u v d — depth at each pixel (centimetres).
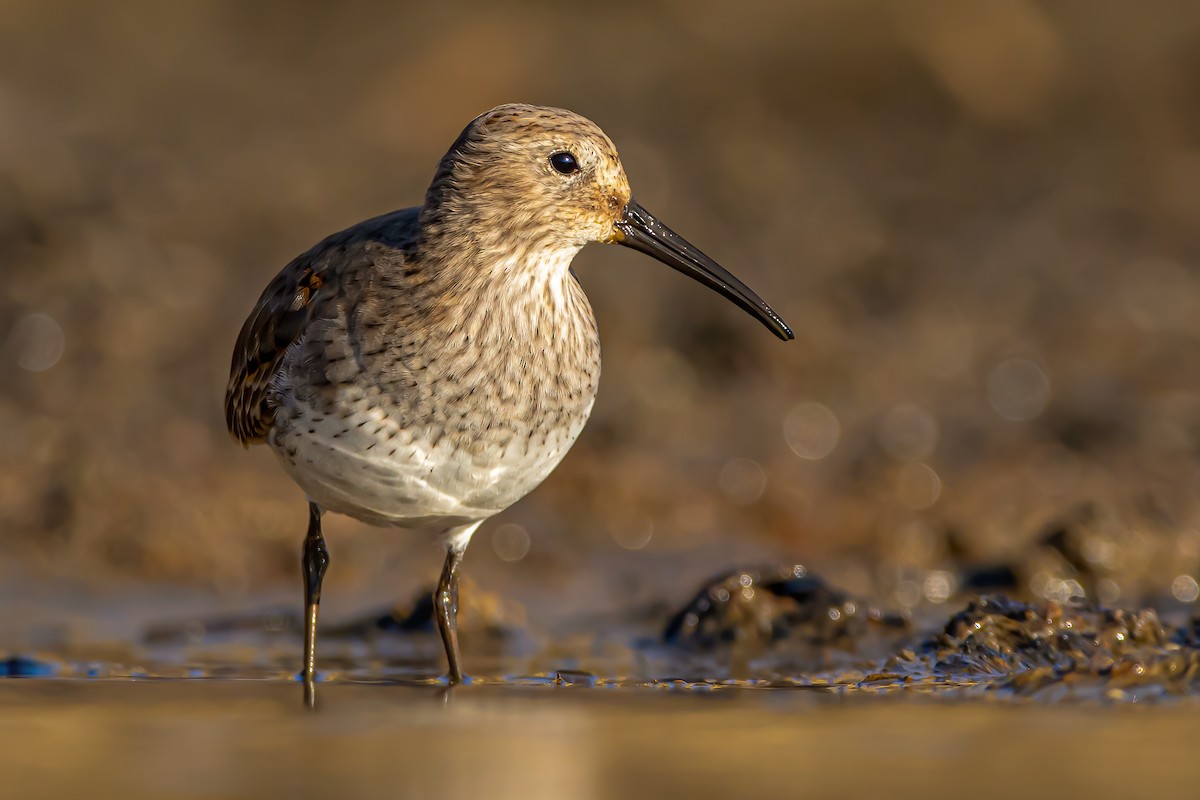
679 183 1972
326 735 823
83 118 2055
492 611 1128
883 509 1414
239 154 2003
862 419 1557
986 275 1827
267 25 2344
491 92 2172
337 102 2172
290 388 923
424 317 906
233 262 1750
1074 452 1501
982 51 2277
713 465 1480
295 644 1116
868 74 2264
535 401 928
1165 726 837
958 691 927
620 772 746
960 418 1564
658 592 1261
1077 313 1752
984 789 719
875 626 1086
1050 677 952
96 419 1484
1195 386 1616
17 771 749
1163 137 2194
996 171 2103
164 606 1220
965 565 1285
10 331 1594
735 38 2302
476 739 813
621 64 2245
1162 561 1269
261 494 1380
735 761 767
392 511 942
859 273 1811
